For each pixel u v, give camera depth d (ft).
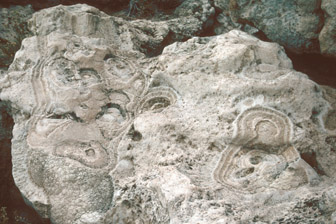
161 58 9.49
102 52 9.74
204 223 6.29
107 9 14.26
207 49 9.53
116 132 8.56
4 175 9.89
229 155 7.75
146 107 8.96
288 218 6.54
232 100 8.36
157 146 7.98
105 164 8.05
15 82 9.17
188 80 8.82
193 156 7.81
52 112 8.64
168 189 6.93
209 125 8.12
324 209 6.63
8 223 9.55
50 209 7.82
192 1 13.48
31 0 13.56
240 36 9.97
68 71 9.27
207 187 6.98
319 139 8.04
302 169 7.23
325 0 10.38
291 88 8.42
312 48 11.33
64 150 8.13
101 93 9.04
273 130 7.88
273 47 9.62
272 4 11.33
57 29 10.42
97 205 7.61
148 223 7.20
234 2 12.09
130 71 9.64
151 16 13.73
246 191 7.00
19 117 8.87
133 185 7.58
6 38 12.08
